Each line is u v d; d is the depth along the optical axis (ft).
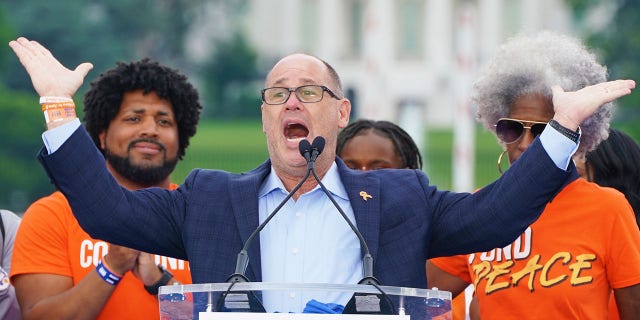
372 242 32.40
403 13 512.63
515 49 37.58
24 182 300.40
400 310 28.78
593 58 37.55
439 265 39.52
